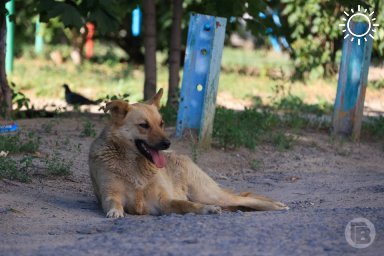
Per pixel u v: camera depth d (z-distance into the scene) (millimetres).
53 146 13266
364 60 16422
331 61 27453
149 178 9156
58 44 36906
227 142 14781
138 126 9102
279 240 7020
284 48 31188
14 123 14641
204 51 14406
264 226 7633
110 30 15008
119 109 9227
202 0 18594
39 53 33750
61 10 14508
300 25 25750
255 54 39375
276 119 17438
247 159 14320
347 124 16812
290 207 9680
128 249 6754
